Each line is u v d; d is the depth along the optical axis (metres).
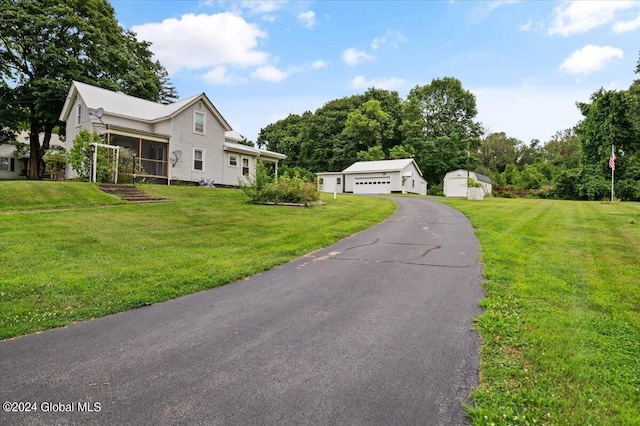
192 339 3.82
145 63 32.69
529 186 41.25
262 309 4.68
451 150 47.97
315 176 41.00
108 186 15.68
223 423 2.47
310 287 5.56
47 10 23.20
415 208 16.69
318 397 2.78
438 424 2.46
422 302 4.84
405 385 2.93
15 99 23.95
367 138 49.84
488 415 2.51
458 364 3.25
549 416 2.49
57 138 34.59
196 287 5.55
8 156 32.56
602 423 2.41
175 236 9.21
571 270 6.16
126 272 6.12
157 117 21.53
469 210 15.51
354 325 4.14
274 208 14.59
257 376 3.08
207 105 23.28
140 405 2.68
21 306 4.61
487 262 6.74
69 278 5.68
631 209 15.75
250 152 25.81
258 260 7.09
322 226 10.93
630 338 3.69
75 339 3.81
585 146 30.48
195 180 22.78
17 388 2.89
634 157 28.23
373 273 6.25
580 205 18.16
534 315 4.28
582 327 3.94
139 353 3.50
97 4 25.77
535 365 3.18
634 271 6.07
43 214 10.84
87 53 25.09
